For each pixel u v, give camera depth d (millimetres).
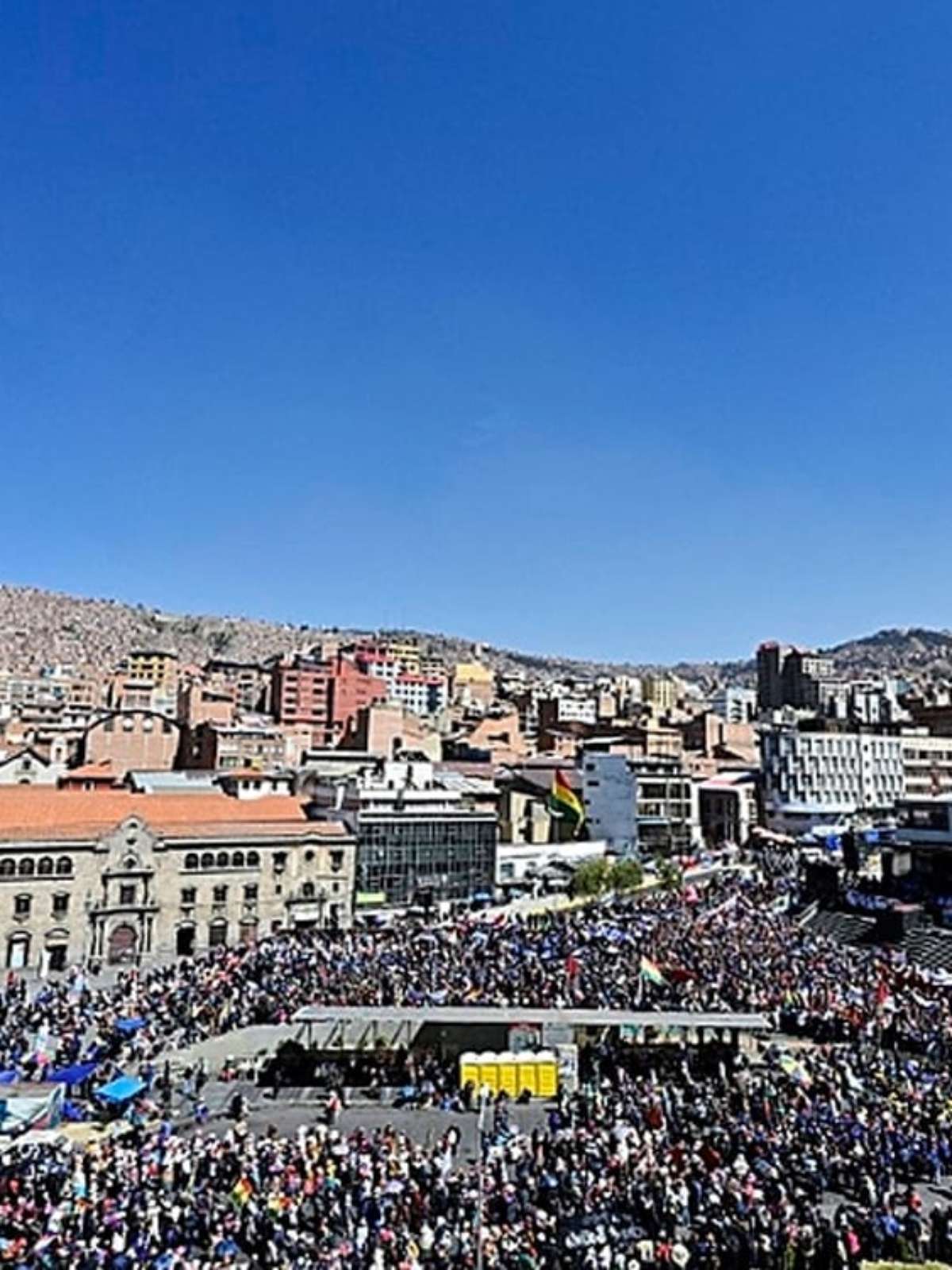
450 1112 52344
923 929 88250
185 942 99562
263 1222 35531
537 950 78938
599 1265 32062
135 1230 34594
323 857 109312
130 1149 43031
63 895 93500
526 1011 57594
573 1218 35250
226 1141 43594
